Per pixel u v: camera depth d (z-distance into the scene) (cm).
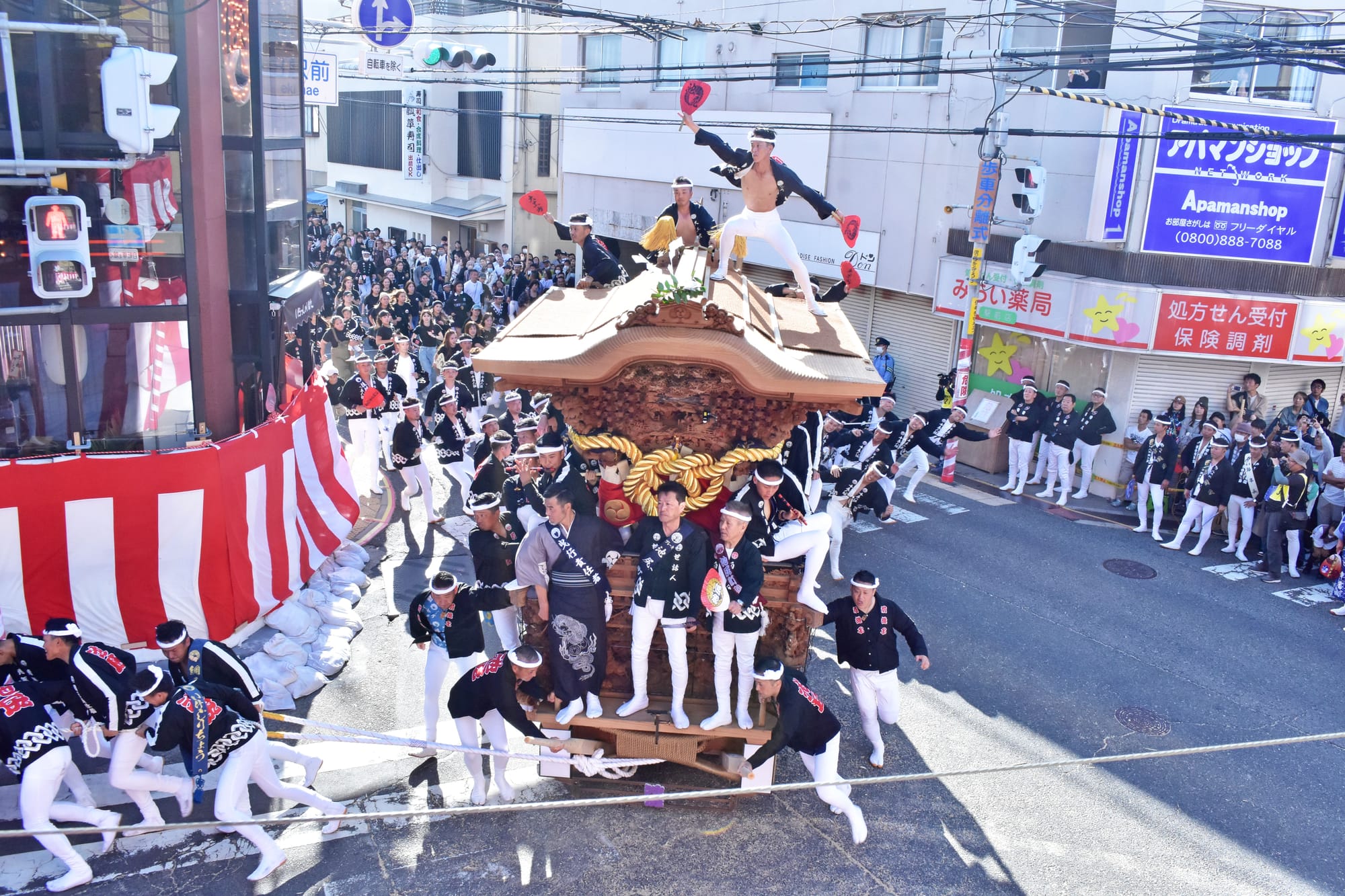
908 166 1783
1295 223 1498
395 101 3362
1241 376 1553
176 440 1000
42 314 897
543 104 2983
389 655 984
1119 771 845
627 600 741
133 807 752
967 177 1680
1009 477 1630
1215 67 1120
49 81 867
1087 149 1508
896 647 832
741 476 754
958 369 1540
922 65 1728
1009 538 1390
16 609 849
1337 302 1498
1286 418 1488
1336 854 750
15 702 654
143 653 907
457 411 1335
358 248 3084
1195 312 1469
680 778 805
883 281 1862
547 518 719
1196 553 1350
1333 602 1209
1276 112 1492
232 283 1038
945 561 1294
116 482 870
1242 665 1036
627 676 764
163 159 939
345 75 3042
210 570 922
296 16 1204
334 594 1087
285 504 1056
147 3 902
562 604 714
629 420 725
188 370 996
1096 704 950
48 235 836
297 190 1240
